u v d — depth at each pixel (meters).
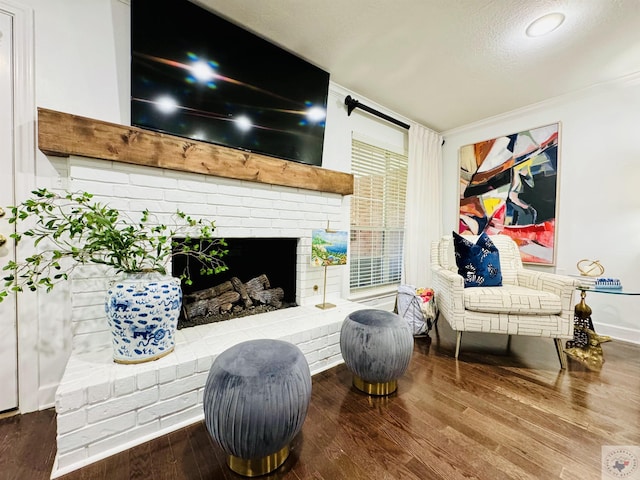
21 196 1.35
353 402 1.47
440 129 3.50
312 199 2.29
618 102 2.36
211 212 1.77
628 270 2.33
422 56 2.12
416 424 1.30
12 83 1.33
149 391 1.22
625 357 2.03
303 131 2.20
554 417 1.35
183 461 1.09
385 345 1.45
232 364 1.06
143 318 1.23
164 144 1.54
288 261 2.38
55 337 1.43
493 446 1.16
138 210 1.52
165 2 1.57
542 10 1.65
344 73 2.36
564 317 1.86
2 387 1.35
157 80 1.57
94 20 1.49
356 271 2.88
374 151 2.98
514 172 2.99
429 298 2.58
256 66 1.92
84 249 1.24
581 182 2.56
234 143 1.86
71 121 1.31
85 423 1.08
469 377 1.74
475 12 1.69
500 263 2.44
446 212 3.60
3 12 1.30
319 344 1.82
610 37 1.87
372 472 1.03
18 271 1.35
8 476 1.02
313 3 1.64
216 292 2.06
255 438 0.95
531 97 2.69
